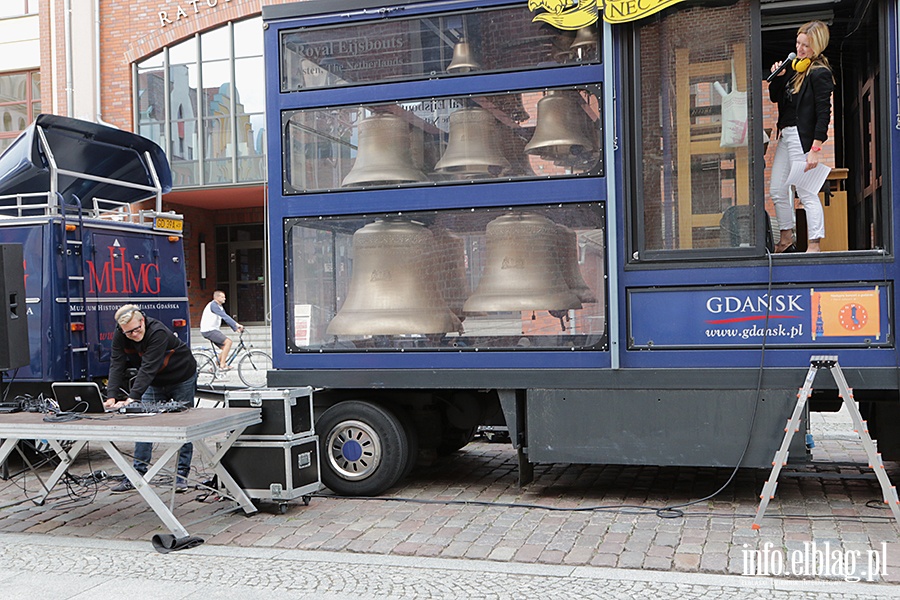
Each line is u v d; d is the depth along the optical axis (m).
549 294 6.29
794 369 5.86
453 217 6.49
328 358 6.72
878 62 5.94
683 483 6.89
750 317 5.93
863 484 6.68
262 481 6.19
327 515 6.16
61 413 5.95
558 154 6.29
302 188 6.80
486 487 6.95
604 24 6.14
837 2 6.27
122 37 19.22
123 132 8.91
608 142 6.13
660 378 6.06
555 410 6.25
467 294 6.46
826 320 5.82
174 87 19.06
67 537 5.75
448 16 6.53
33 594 4.61
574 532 5.55
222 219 21.48
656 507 6.12
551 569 4.83
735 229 5.98
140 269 8.93
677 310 6.05
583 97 6.25
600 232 6.19
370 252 6.66
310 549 5.34
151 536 5.73
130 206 9.95
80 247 8.13
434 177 6.55
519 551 5.17
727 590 4.43
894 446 6.14
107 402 6.60
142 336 6.71
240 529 5.84
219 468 6.19
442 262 6.52
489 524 5.81
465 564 4.96
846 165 7.34
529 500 6.45
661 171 6.10
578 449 6.21
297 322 6.81
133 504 6.66
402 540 5.47
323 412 6.87
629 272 6.12
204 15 18.66
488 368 6.39
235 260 21.48
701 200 6.03
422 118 6.59
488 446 8.81
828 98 6.17
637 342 6.12
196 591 4.61
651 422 6.08
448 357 6.47
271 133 6.87
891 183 5.73
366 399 6.88
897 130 5.72
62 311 7.92
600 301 6.19
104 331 8.38
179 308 9.48
